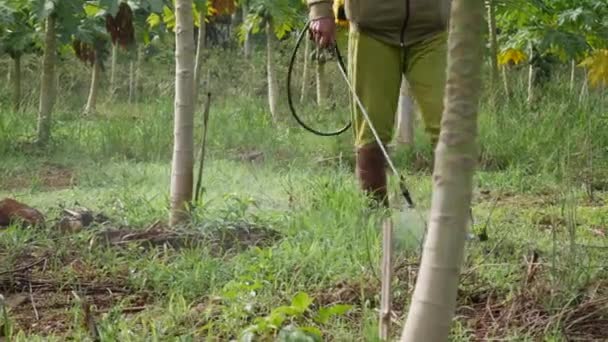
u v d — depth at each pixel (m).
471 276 4.47
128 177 8.50
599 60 13.27
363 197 5.96
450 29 2.48
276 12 14.65
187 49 5.74
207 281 4.57
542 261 4.75
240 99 16.12
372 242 5.03
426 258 2.51
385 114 6.16
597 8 13.48
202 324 4.00
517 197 7.87
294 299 3.62
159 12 10.11
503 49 14.20
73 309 4.21
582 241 5.61
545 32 13.33
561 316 3.93
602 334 3.92
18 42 15.63
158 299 4.45
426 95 6.00
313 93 19.84
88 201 7.16
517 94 13.02
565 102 11.48
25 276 4.78
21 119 12.96
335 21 6.16
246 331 3.60
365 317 3.89
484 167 9.72
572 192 6.22
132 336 3.78
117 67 22.77
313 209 6.00
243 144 11.38
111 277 4.77
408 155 9.80
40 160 10.34
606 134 9.85
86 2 11.37
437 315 2.49
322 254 4.88
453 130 2.47
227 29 24.45
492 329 3.94
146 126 11.70
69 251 5.14
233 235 5.42
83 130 12.16
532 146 9.97
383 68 6.08
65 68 21.97
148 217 5.96
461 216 2.48
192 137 5.77
